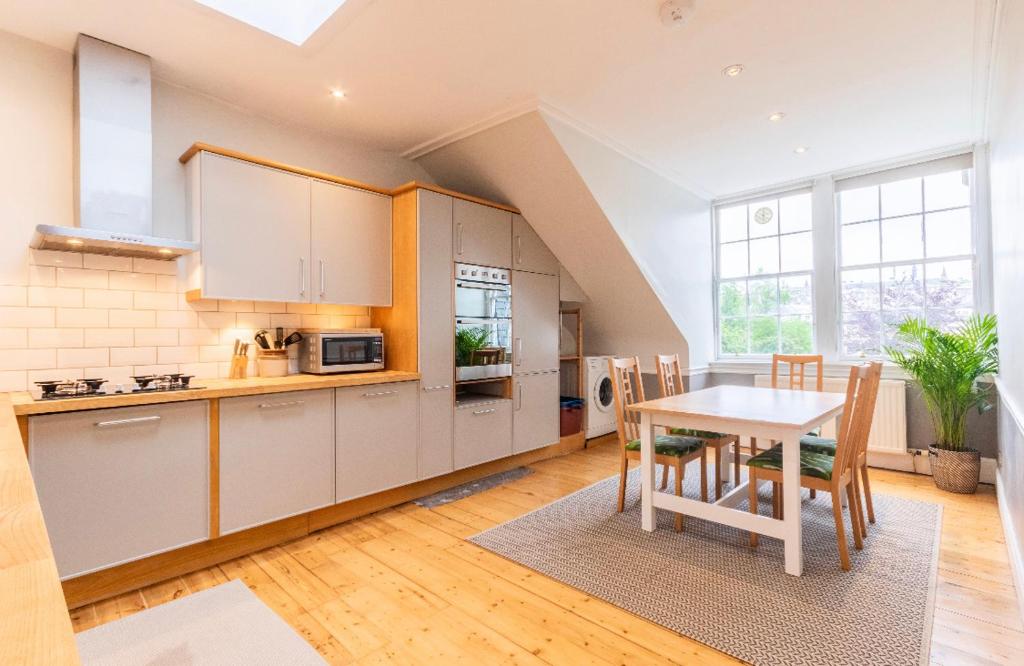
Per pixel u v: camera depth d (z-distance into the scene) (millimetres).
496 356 3912
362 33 2406
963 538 2680
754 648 1776
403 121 3381
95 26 2336
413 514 3160
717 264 5297
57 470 2023
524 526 2918
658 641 1846
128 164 2512
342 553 2604
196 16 2268
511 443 4020
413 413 3326
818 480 2371
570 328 5418
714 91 2994
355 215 3344
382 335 3436
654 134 3594
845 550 2318
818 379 3674
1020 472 2182
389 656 1777
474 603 2109
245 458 2543
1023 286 1907
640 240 4207
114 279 2639
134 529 2207
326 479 2867
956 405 3516
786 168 4336
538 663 1736
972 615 1972
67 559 2043
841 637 1826
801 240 4750
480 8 2229
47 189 2457
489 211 3887
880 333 4281
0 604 506
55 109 2490
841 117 3346
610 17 2307
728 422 2482
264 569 2436
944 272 4000
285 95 3008
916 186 4125
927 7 2232
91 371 2553
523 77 2832
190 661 1756
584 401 4891
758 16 2299
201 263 2660
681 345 4848
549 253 4418
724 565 2396
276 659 1763
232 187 2789
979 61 2660
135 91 2537
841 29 2395
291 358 3248
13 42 2395
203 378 2914
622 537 2744
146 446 2244
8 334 2346
